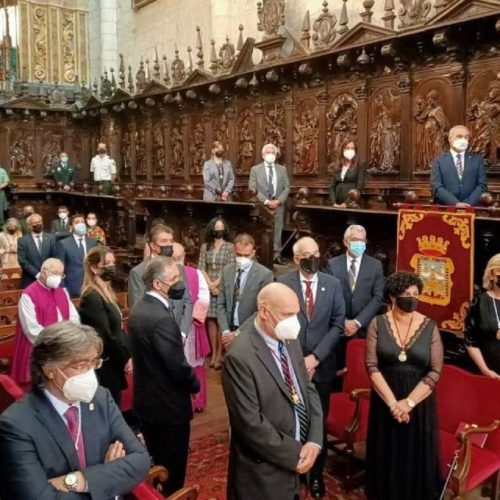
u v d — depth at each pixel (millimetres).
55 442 2357
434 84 8508
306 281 4422
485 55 7859
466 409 4184
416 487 3736
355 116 9703
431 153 8578
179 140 14188
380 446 3859
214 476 4645
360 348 4922
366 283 5145
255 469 3018
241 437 2984
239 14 13719
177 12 16078
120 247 12938
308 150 10609
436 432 3773
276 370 3055
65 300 5230
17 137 17953
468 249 4840
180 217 10445
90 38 19969
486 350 4484
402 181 9016
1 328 6223
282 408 3041
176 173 14367
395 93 9062
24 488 2240
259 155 11727
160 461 3814
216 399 6430
